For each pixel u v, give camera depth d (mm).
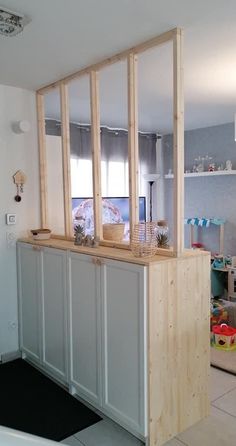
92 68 2566
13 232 3113
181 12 1842
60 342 2654
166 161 5547
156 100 3568
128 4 1764
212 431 2156
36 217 3254
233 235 4840
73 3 1757
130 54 2281
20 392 2598
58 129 4305
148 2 1744
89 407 2404
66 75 2777
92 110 2586
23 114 3119
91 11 1832
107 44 2223
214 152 4969
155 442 2012
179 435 2123
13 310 3160
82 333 2418
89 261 2311
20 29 1976
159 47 2242
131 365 2049
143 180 5305
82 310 2404
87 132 4516
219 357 3074
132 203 2312
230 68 2686
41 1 1737
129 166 2312
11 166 3076
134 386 2041
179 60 2020
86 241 2576
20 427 2199
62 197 3377
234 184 4785
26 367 3000
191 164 5258
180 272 2078
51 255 2686
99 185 2615
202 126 5012
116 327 2135
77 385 2488
